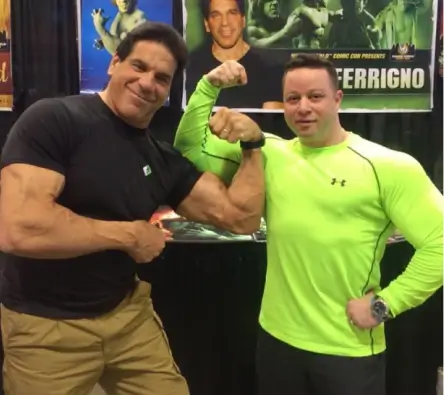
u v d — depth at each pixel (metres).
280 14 2.32
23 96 2.38
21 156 1.37
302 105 1.46
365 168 1.46
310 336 1.50
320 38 2.34
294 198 1.50
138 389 1.66
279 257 1.53
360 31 2.35
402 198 1.45
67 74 2.36
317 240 1.47
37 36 2.33
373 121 2.44
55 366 1.50
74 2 2.31
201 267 2.02
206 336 2.07
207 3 2.30
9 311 1.51
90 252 1.42
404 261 1.99
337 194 1.46
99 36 2.32
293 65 1.49
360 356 1.50
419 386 2.19
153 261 2.01
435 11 2.36
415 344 2.17
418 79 2.40
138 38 1.45
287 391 1.55
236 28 2.32
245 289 2.04
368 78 2.38
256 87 2.36
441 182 2.48
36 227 1.35
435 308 2.15
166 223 2.15
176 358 2.08
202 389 2.11
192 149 1.67
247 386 2.12
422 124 2.46
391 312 1.45
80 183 1.43
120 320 1.57
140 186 1.52
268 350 1.57
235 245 2.00
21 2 2.31
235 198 1.59
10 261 1.50
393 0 2.34
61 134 1.40
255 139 1.56
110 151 1.47
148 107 1.47
